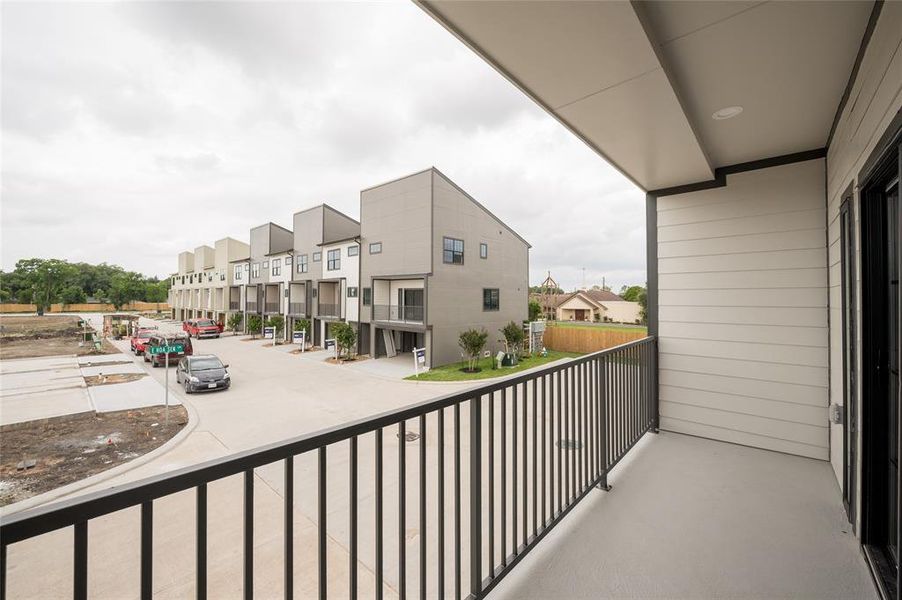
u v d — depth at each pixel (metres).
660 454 3.44
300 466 5.10
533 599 1.72
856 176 2.17
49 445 6.44
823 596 1.74
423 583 1.35
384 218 16.39
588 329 17.92
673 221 4.13
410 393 10.17
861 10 1.78
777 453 3.47
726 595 1.75
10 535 0.56
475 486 1.62
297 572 2.98
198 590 0.76
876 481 1.99
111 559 3.31
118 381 11.52
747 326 3.70
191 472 0.76
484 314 16.88
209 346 20.72
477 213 16.56
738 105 2.65
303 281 22.11
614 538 2.17
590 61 2.00
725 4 1.72
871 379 2.01
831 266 3.13
